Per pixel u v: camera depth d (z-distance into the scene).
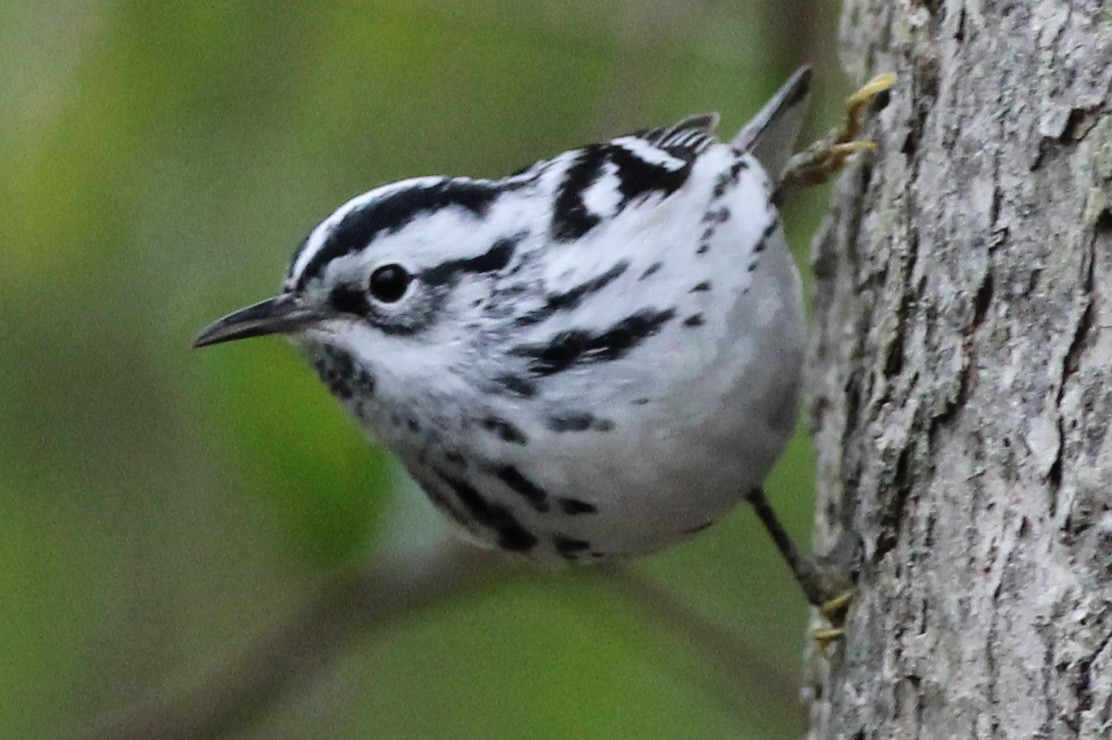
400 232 7.26
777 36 10.70
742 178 7.60
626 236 7.14
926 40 7.01
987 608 6.18
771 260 7.45
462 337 7.19
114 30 10.02
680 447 7.15
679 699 11.23
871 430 7.11
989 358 6.29
